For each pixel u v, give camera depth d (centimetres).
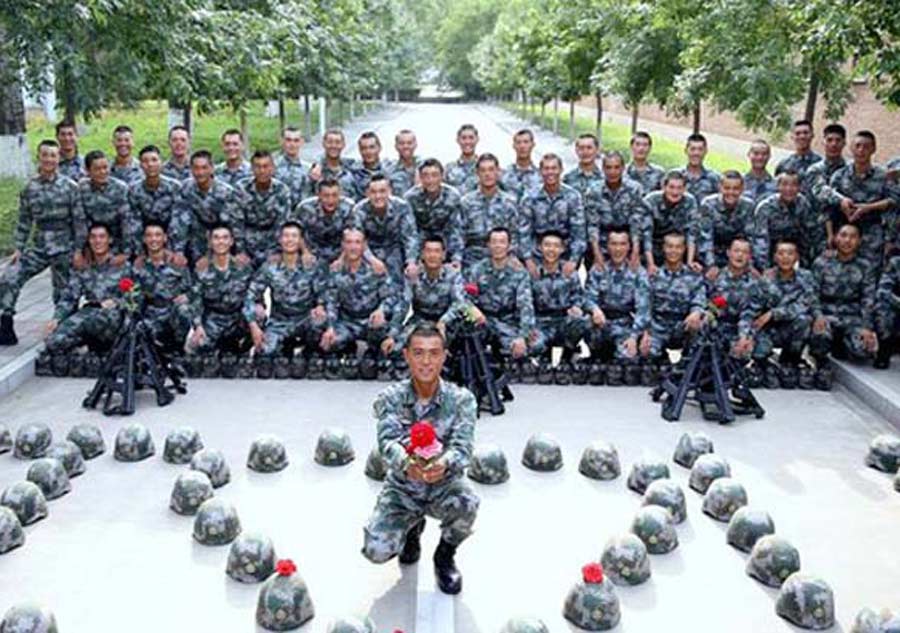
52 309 938
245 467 586
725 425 673
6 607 429
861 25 796
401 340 749
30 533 500
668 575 468
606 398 729
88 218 812
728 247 811
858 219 814
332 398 718
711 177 903
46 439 604
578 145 902
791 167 923
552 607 435
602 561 464
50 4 857
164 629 414
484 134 3372
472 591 447
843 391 754
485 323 724
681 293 762
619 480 578
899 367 775
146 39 984
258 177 812
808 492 564
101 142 2300
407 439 423
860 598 448
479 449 575
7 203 1413
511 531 508
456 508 424
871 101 1750
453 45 6806
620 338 763
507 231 758
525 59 3369
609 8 1647
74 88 942
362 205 805
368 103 5069
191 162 813
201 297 774
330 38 2105
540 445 588
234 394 724
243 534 462
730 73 1109
